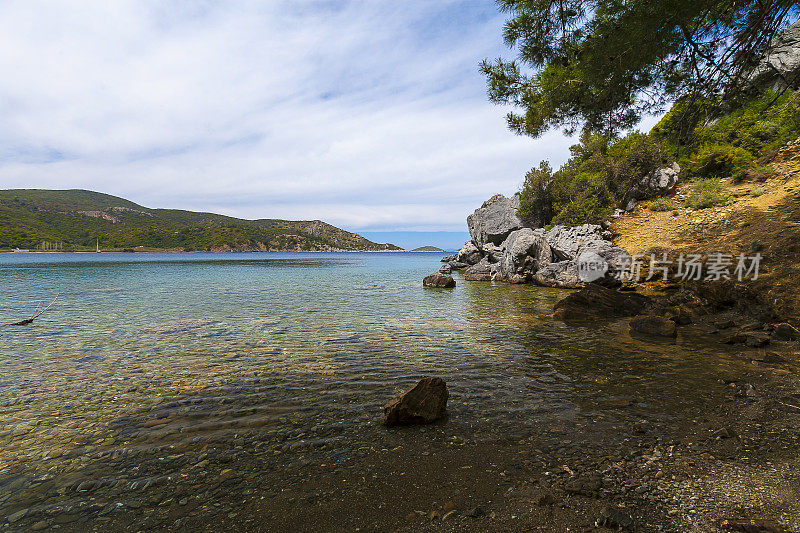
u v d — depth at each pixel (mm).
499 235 43969
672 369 8742
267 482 4445
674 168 32531
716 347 10703
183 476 4613
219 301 22656
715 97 11711
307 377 8586
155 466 4863
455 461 4863
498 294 25203
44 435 5781
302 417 6410
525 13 10859
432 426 5980
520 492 4113
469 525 3572
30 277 41375
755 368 8586
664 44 10039
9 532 3625
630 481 4285
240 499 4105
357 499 4055
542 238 31938
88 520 3795
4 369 9258
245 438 5633
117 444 5477
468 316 16938
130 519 3801
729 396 6957
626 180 33500
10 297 24141
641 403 6766
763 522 3420
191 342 12102
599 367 9055
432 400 6242
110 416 6484
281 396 7414
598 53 10477
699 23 9945
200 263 84938
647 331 12773
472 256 51406
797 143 28266
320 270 60031
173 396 7438
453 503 3945
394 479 4453
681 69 11664
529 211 39875
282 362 9805
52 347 11477
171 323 15469
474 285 31828
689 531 3373
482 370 9000
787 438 5250
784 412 6113
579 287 26297
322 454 5121
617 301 16516
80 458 5086
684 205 28547
